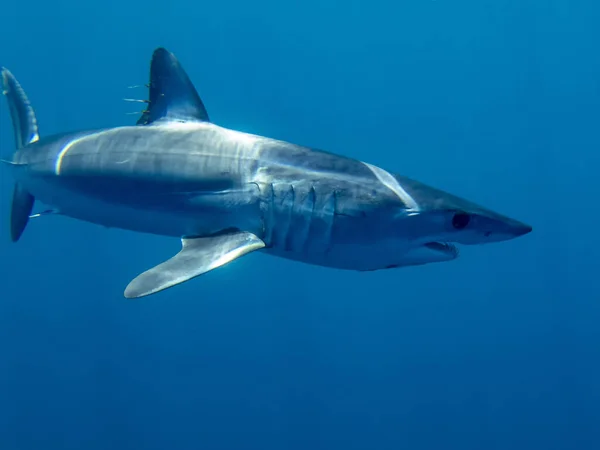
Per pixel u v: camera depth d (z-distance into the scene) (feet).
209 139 6.96
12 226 8.80
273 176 6.48
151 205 7.06
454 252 6.42
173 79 7.20
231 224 6.70
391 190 6.26
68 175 7.57
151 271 6.06
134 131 7.38
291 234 6.44
